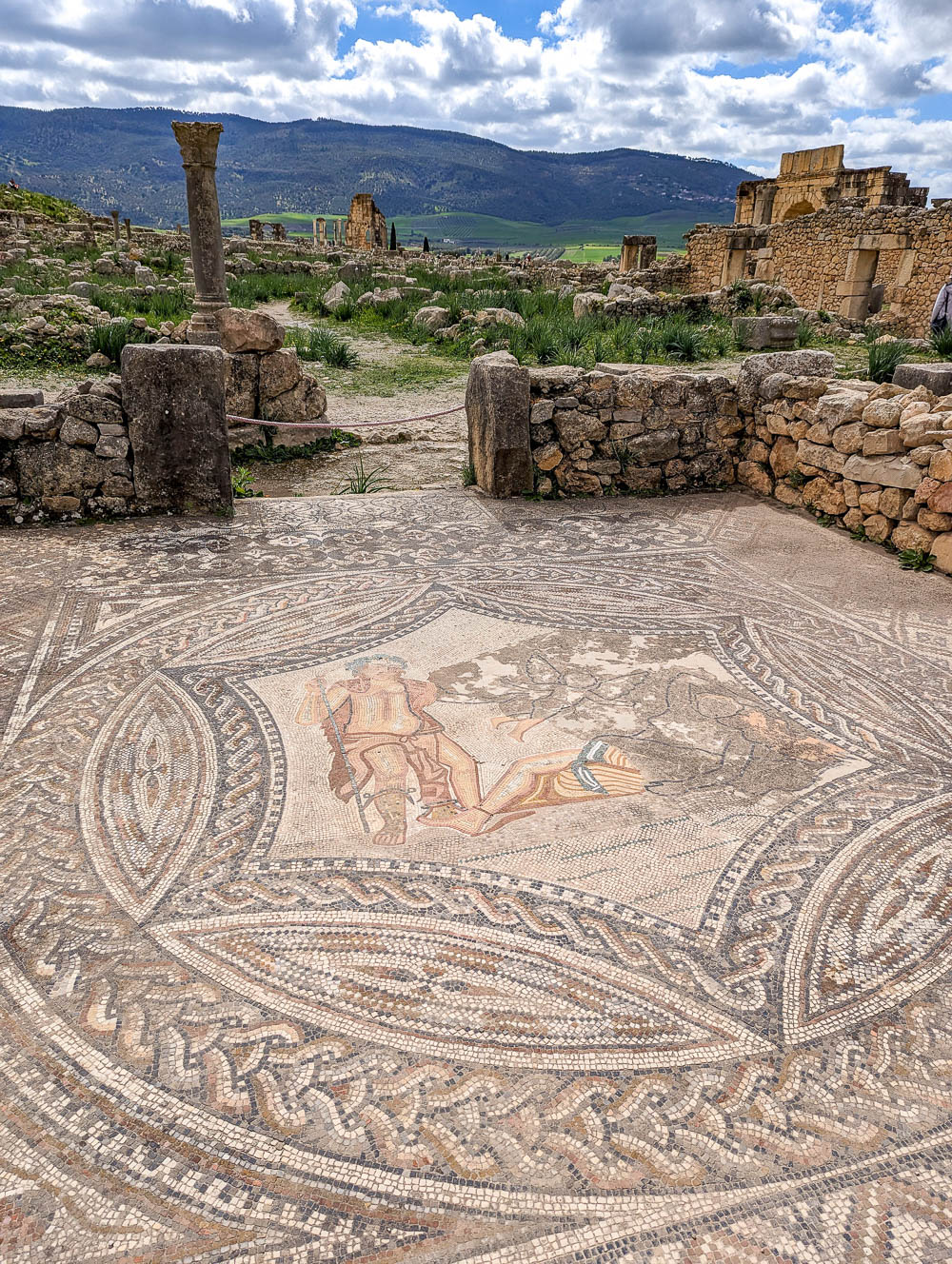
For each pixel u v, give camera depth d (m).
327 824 2.71
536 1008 2.05
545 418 6.64
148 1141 1.71
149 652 3.92
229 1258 1.50
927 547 5.24
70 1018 1.99
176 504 6.01
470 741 3.23
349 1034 1.97
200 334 9.21
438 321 15.27
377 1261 1.51
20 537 5.50
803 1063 1.92
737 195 30.73
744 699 3.62
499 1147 1.71
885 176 26.17
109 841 2.60
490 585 4.90
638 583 4.99
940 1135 1.76
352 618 4.38
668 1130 1.76
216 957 2.18
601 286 23.44
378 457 8.79
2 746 3.10
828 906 2.40
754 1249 1.54
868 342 13.93
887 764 3.13
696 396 6.90
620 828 2.73
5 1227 1.54
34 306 12.41
